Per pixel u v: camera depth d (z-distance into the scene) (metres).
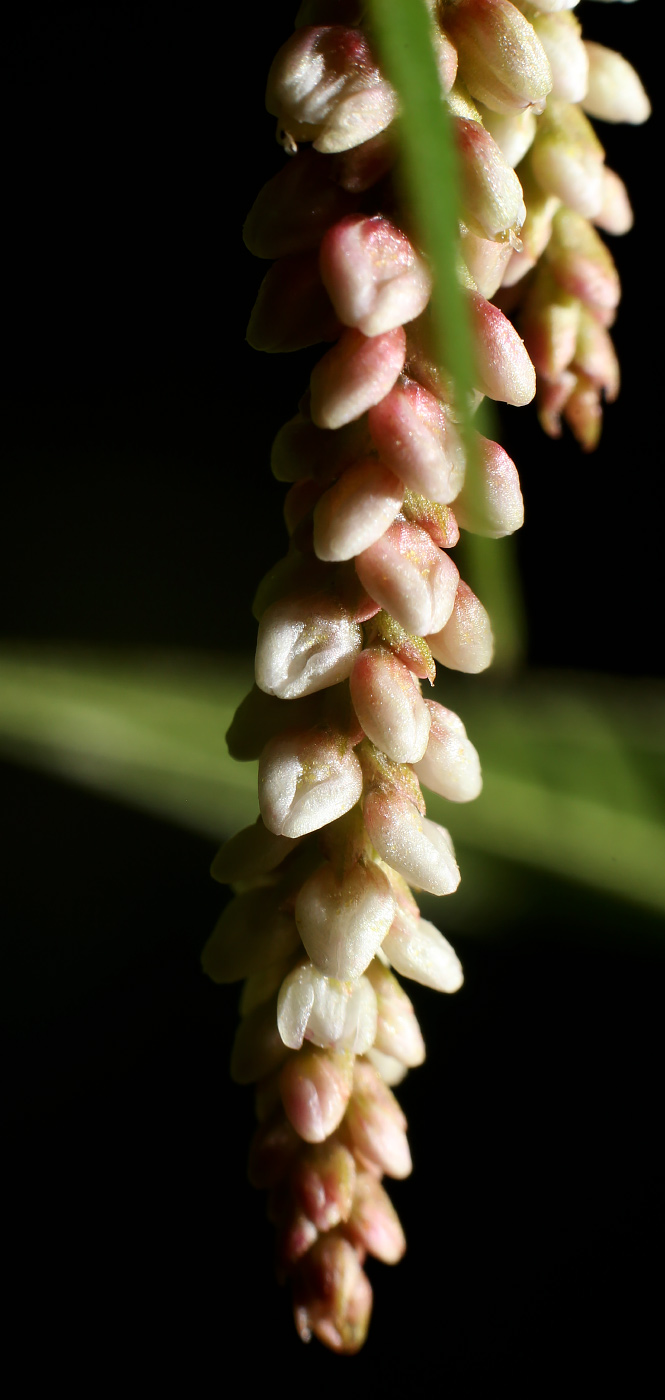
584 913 0.14
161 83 0.24
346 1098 0.09
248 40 0.23
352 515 0.08
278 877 0.09
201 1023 0.18
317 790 0.09
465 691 0.15
